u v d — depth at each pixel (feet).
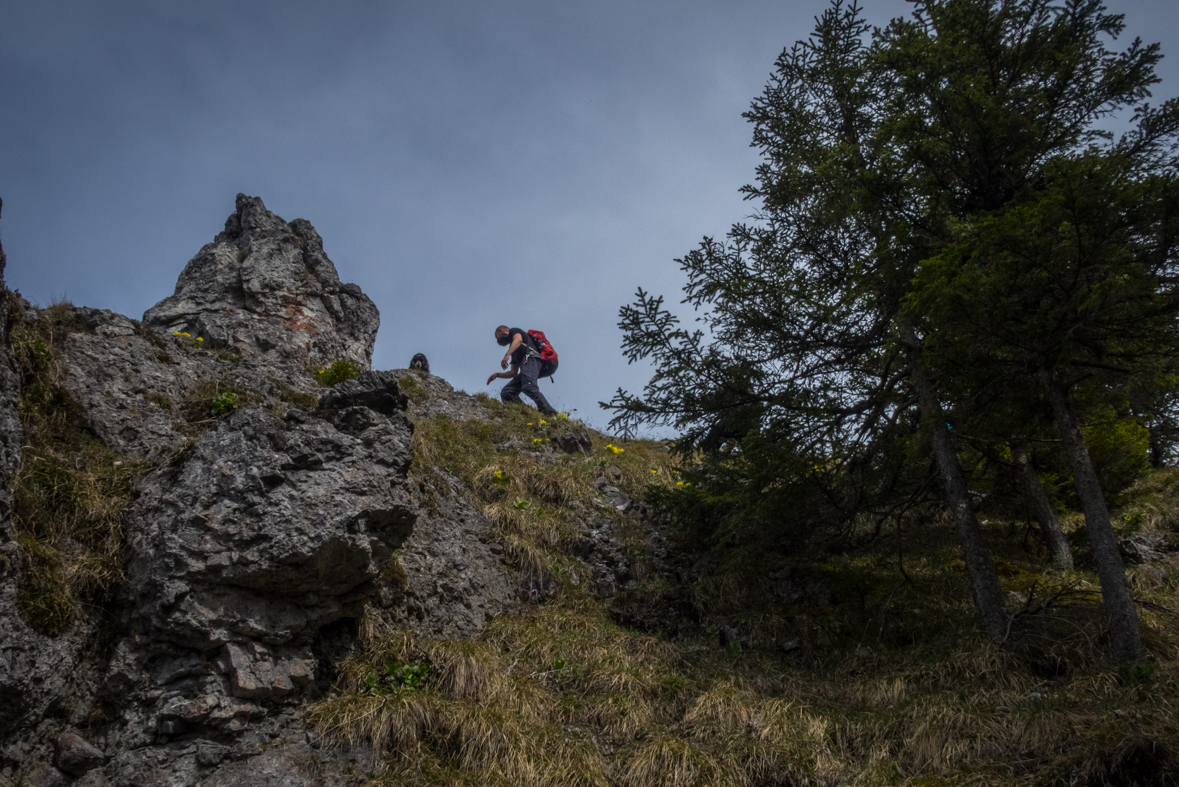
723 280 23.52
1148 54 19.72
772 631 22.31
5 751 11.23
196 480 14.48
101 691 12.60
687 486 27.22
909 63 21.07
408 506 16.20
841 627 22.24
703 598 23.86
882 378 23.56
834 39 25.61
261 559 13.67
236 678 13.15
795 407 23.16
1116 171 15.84
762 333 23.66
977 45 20.67
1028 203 17.69
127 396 18.56
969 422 20.65
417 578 18.72
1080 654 18.04
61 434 15.97
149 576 13.28
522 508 25.04
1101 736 14.17
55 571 12.85
